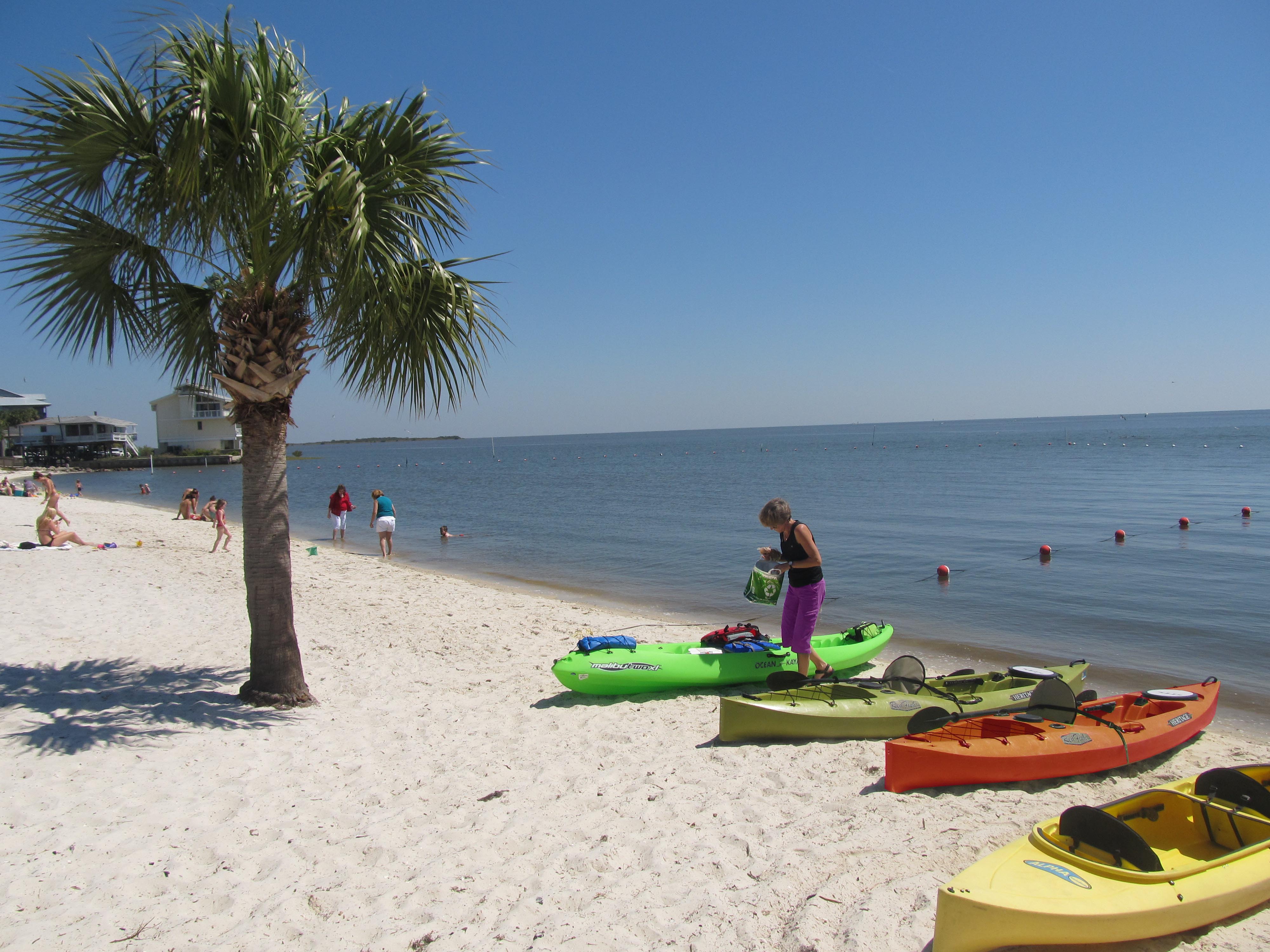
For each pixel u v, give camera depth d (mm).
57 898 3617
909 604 12438
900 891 3637
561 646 9312
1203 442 71688
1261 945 3301
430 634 9891
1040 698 5516
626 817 4594
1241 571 14305
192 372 6758
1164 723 5668
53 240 5566
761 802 4789
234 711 6273
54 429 77562
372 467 88750
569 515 28125
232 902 3635
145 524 24422
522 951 3246
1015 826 4375
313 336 6281
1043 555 16375
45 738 5438
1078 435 104375
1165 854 3943
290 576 6602
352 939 3348
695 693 7328
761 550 6902
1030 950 3184
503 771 5359
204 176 5250
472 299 6434
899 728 6035
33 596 11086
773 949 3242
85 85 5137
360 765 5410
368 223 5395
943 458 62438
